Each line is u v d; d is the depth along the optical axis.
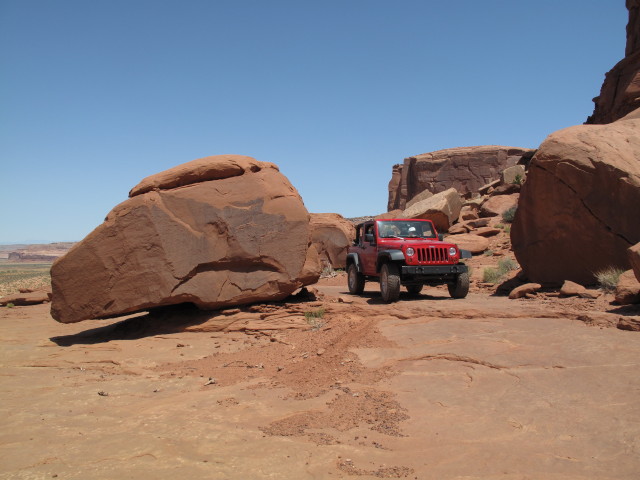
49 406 6.43
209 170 11.72
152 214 11.04
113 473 4.20
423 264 12.02
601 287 10.90
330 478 4.01
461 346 7.57
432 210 27.88
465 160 84.75
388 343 8.24
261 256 11.43
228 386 7.16
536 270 13.01
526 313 9.27
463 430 4.86
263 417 5.64
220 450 4.66
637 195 10.60
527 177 12.80
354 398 6.07
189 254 11.07
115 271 10.83
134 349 9.96
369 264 13.71
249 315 11.29
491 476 3.90
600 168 11.16
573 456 4.13
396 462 4.28
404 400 5.86
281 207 11.73
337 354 8.04
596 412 4.92
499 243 23.47
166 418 5.73
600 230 11.30
